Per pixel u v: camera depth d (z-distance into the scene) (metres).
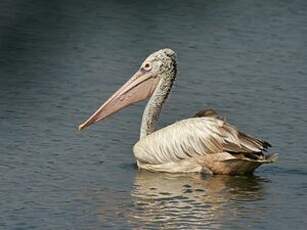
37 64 23.16
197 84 21.88
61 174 16.03
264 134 18.52
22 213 14.20
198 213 14.35
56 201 14.76
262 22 27.30
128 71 22.91
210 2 28.98
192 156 16.31
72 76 22.30
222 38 25.86
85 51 24.48
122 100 17.53
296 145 17.91
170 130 16.53
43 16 27.28
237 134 16.16
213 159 16.19
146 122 17.25
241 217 14.24
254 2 29.00
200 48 24.91
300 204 14.88
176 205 14.70
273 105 20.50
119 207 14.56
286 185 15.80
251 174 16.33
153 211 14.40
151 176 16.20
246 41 25.66
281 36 26.20
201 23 27.11
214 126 16.27
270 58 24.25
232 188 15.61
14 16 27.20
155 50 24.77
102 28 26.52
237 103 20.61
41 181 15.63
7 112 19.39
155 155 16.45
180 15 27.89
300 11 28.36
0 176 15.82
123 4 28.81
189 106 20.39
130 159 17.05
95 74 22.55
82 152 17.20
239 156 16.05
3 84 21.38
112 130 18.52
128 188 15.49
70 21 27.05
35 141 17.66
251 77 22.56
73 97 20.67
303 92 21.53
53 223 13.85
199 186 15.70
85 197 14.95
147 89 17.44
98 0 29.12
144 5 28.66
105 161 16.83
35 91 21.02
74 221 13.94
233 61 23.83
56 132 18.25
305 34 26.47
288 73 23.03
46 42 25.11
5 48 24.38
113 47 24.86
